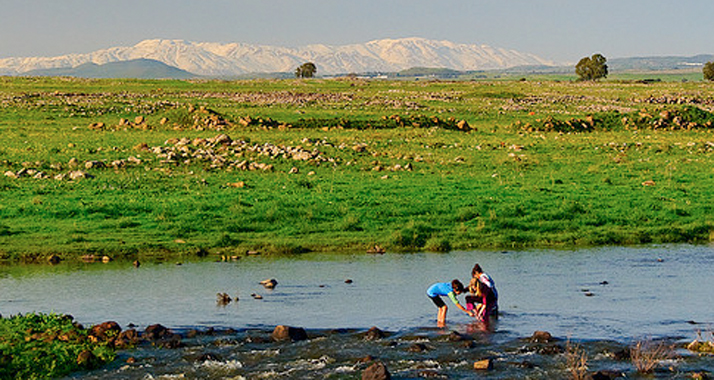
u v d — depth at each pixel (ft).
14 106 338.75
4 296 86.28
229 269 101.71
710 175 188.03
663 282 92.99
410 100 421.59
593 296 85.87
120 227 125.29
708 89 545.44
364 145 232.12
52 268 102.27
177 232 121.60
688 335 70.08
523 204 145.28
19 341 64.75
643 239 123.44
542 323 74.69
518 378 58.29
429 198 152.35
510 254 112.37
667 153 229.66
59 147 218.79
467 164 203.72
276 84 570.87
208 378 58.75
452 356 64.03
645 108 383.65
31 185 160.15
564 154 226.38
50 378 58.65
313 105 377.09
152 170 183.42
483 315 75.77
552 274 97.86
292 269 101.65
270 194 154.40
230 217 131.85
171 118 296.71
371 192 158.40
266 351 65.51
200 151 210.38
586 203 147.95
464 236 122.21
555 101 433.48
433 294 76.84
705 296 85.66
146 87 497.87
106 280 94.79
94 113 327.06
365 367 61.11
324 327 74.13
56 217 131.13
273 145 224.74
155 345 67.36
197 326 74.28
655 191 163.43
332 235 122.21
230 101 393.50
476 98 449.48
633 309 79.97
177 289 90.02
